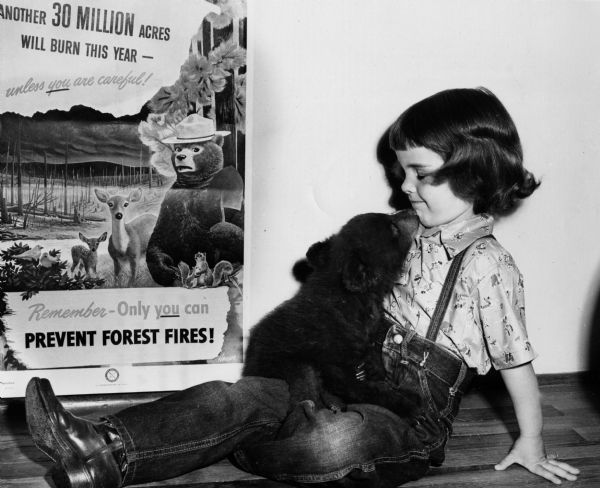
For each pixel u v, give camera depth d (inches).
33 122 130.6
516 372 116.6
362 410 110.5
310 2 136.9
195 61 135.0
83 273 136.2
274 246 144.2
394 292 126.4
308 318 121.2
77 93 131.6
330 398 121.0
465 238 119.9
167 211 137.7
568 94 147.7
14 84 129.0
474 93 125.0
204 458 106.3
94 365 138.5
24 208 132.2
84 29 130.3
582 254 153.7
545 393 149.9
